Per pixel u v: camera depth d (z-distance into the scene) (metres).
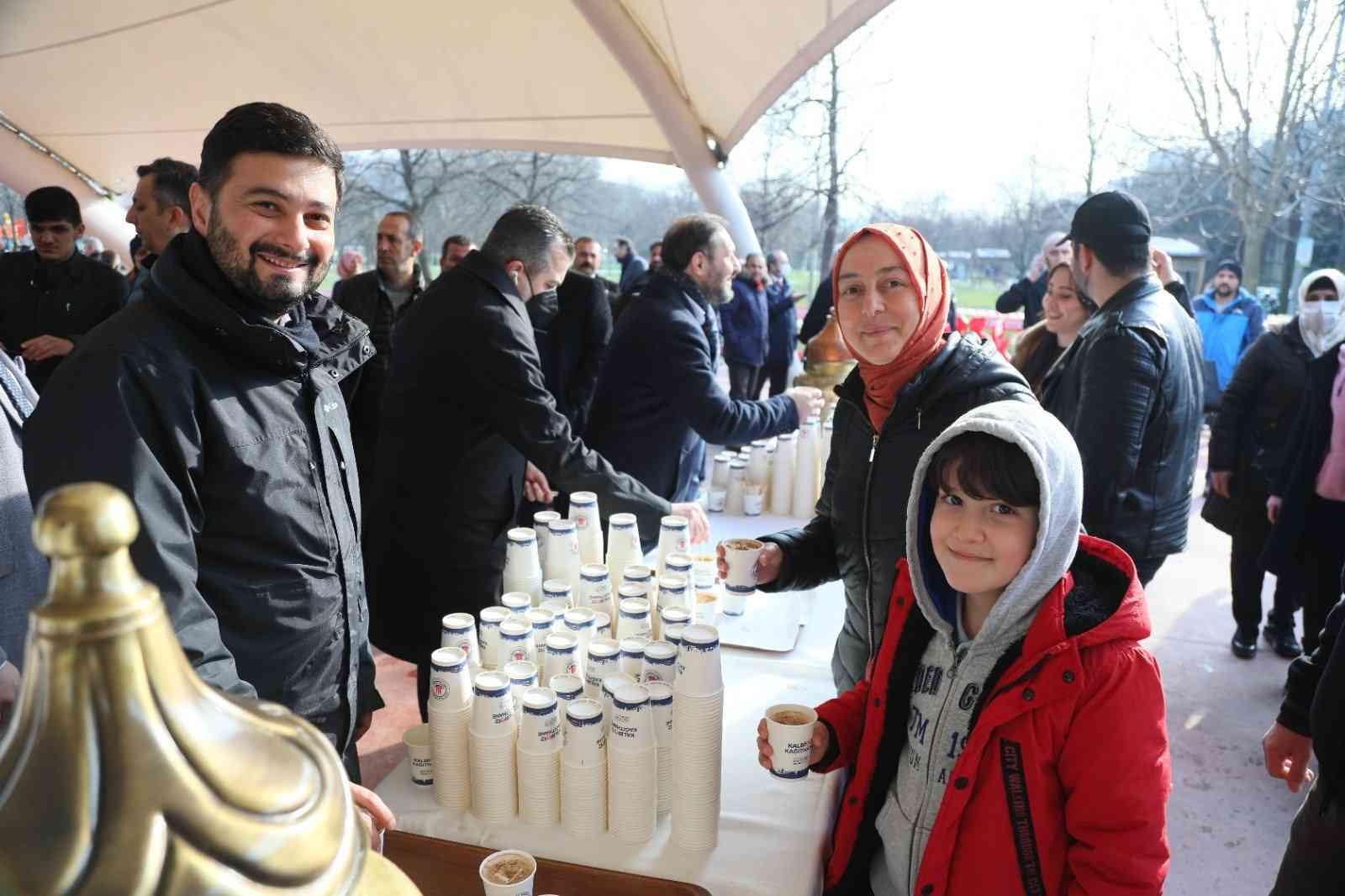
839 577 1.88
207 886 0.26
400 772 1.54
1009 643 1.17
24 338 3.59
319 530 1.39
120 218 8.70
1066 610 1.14
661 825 1.38
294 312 1.43
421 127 6.74
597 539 2.14
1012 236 16.62
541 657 1.61
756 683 1.82
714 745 1.29
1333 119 9.70
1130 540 2.24
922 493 1.22
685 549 2.12
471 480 2.34
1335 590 3.24
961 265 17.56
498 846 1.34
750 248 6.84
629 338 2.85
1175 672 3.53
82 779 0.25
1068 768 1.11
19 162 7.87
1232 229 12.16
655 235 19.20
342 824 0.31
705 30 4.62
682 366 2.76
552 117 6.29
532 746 1.34
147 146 7.68
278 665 1.36
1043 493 1.07
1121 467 2.16
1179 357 2.21
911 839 1.25
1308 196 9.88
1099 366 2.18
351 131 6.98
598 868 1.25
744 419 2.82
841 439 1.77
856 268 1.61
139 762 0.26
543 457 2.26
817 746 1.35
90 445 1.11
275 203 1.25
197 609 1.15
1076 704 1.10
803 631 2.09
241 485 1.27
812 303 7.43
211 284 1.29
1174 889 2.37
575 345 4.88
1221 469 3.58
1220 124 10.79
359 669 1.58
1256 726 3.14
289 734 0.33
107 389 1.13
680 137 6.08
